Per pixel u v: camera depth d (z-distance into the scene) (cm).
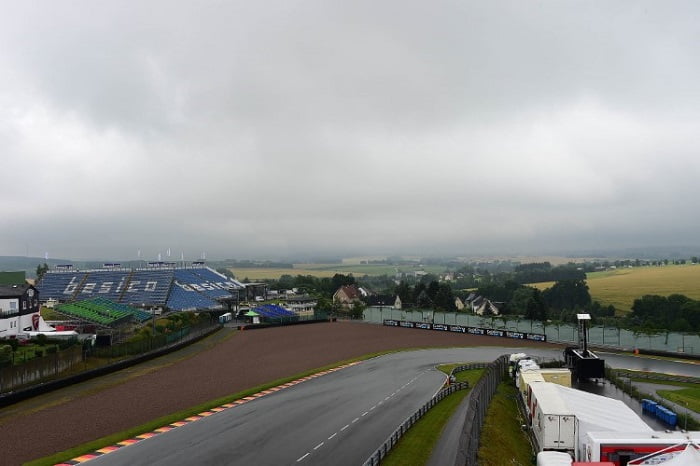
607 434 3188
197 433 4247
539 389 4362
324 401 5450
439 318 15038
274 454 3756
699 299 18112
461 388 6341
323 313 16350
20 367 5359
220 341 10400
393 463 3584
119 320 9856
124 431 4275
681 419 5000
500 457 3659
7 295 7862
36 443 3969
